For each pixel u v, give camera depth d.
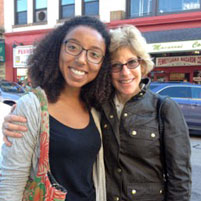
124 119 1.48
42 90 1.26
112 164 1.50
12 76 13.21
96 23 1.46
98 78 1.53
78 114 1.48
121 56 1.50
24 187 1.22
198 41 8.76
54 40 1.44
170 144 1.40
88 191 1.43
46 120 1.22
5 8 13.18
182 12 9.61
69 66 1.38
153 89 7.39
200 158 4.95
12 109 1.36
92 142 1.42
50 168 1.28
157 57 11.14
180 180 1.38
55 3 11.82
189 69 10.67
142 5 10.29
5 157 1.18
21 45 12.80
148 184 1.46
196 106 6.76
